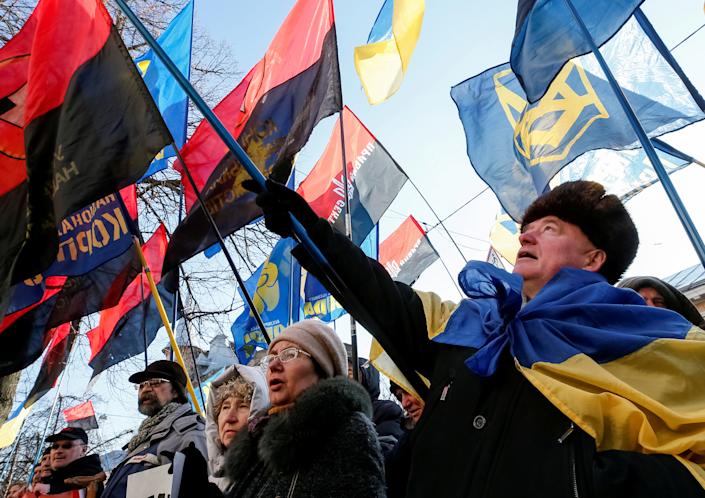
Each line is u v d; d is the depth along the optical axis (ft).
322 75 14.01
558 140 12.83
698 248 8.23
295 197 5.48
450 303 6.20
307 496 6.44
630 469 3.76
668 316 4.82
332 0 14.44
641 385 4.26
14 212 12.26
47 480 14.20
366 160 19.43
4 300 10.80
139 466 10.40
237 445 7.88
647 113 12.22
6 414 25.13
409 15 12.64
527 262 5.61
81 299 16.46
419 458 4.70
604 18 10.25
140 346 19.53
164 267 13.64
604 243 5.48
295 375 8.06
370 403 7.64
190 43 18.45
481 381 4.82
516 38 10.84
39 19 12.09
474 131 14.57
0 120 13.01
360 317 5.66
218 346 26.81
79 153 11.05
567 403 4.10
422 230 22.81
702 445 3.80
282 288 20.45
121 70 11.32
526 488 4.02
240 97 16.62
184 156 16.22
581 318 4.82
